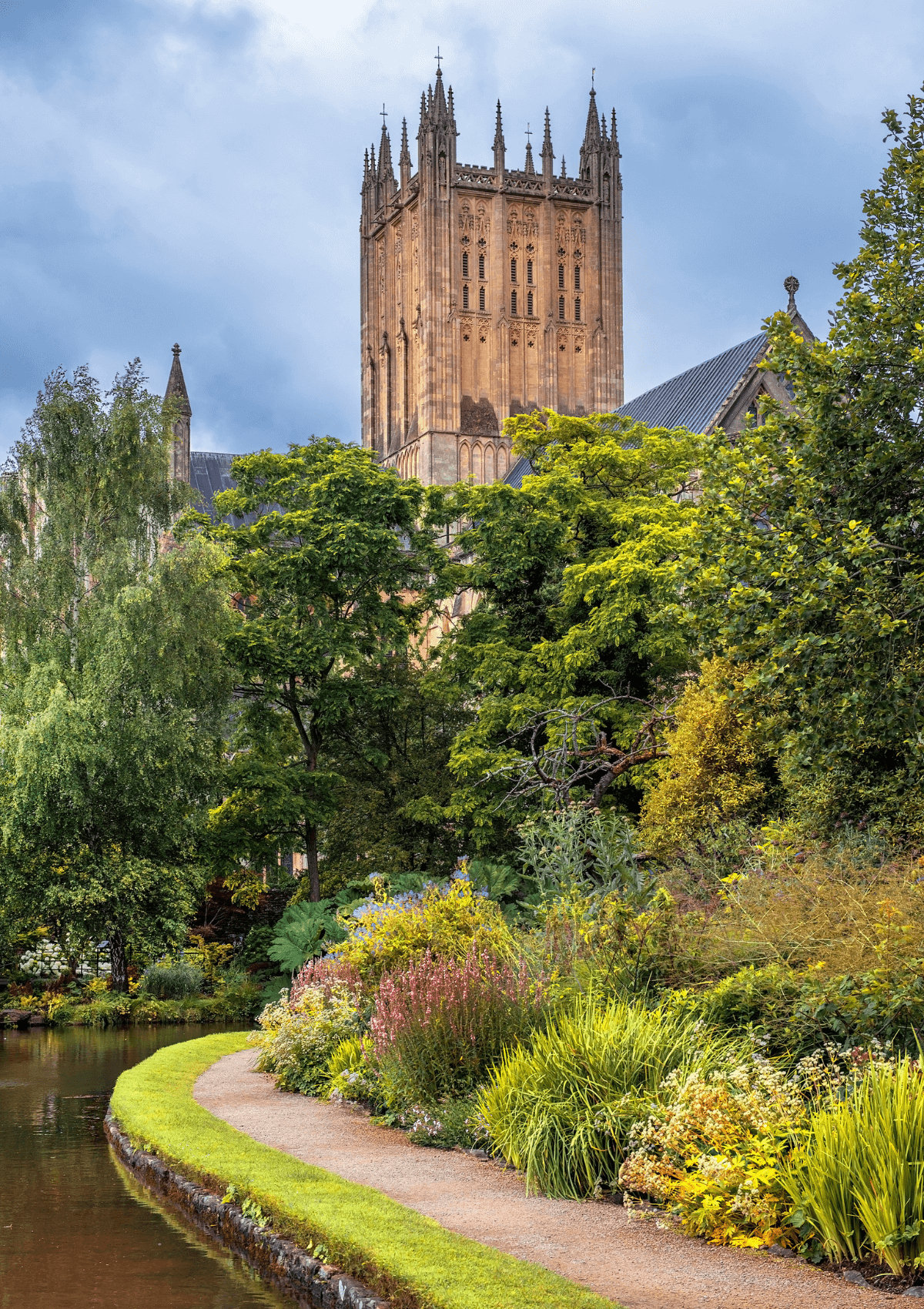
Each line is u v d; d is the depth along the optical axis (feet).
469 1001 53.52
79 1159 53.67
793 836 61.93
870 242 56.49
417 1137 48.96
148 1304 34.04
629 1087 41.83
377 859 137.18
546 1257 32.60
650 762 108.06
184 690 133.28
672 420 223.92
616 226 337.93
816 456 55.62
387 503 145.28
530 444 153.17
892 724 49.37
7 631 134.41
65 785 125.08
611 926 52.49
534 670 122.83
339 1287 32.65
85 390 142.41
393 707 146.61
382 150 357.82
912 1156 31.35
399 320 343.67
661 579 111.65
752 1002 44.80
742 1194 34.06
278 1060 67.26
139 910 134.21
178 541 141.90
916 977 40.06
